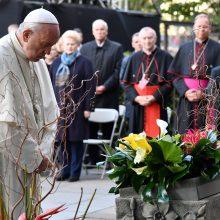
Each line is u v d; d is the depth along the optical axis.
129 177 4.20
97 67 11.14
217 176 4.34
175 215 4.05
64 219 6.93
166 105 9.73
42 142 5.01
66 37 9.88
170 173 4.06
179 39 17.59
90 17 14.02
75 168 9.83
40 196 4.28
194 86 8.95
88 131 10.41
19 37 4.96
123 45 14.68
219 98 5.36
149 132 9.75
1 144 4.84
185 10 16.70
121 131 11.56
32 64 5.07
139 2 18.91
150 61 9.82
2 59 4.88
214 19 16.22
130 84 9.90
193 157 4.22
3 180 4.77
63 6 13.62
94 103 10.08
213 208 4.15
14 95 4.88
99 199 8.35
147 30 9.88
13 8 12.37
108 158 4.22
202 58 9.14
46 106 5.14
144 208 4.10
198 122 5.64
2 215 3.83
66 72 9.79
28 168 4.85
